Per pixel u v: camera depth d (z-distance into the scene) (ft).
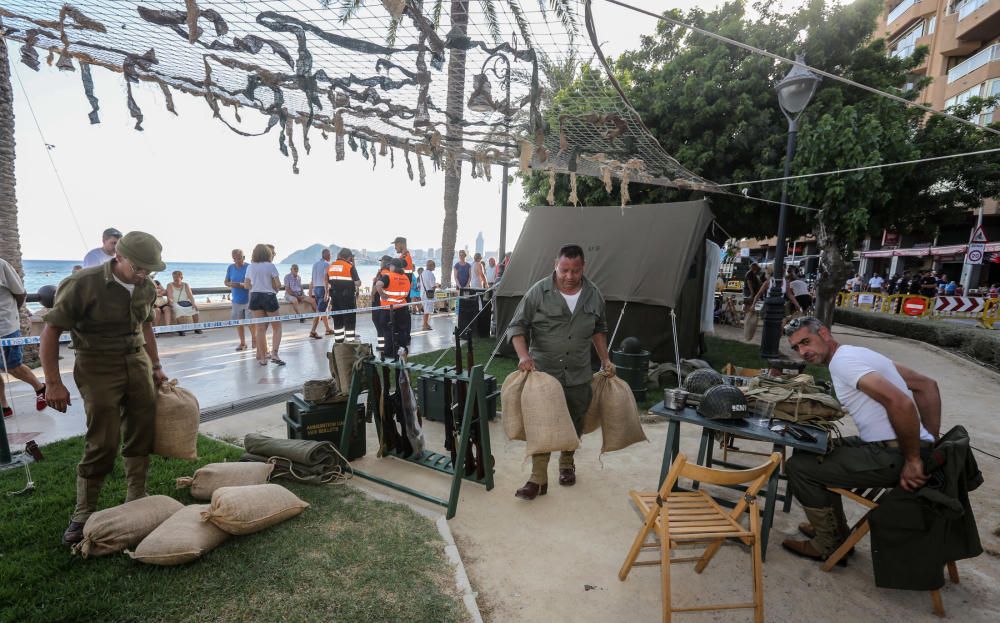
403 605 7.24
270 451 11.55
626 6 5.62
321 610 7.07
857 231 25.70
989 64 75.05
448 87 8.52
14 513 9.43
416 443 12.34
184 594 7.26
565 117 9.85
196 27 6.13
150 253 8.33
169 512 8.84
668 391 10.13
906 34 99.04
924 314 53.57
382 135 10.95
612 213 24.71
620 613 7.40
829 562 8.50
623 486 11.75
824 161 24.67
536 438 9.93
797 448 8.81
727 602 7.70
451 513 10.12
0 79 21.54
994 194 28.66
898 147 24.70
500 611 7.42
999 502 11.28
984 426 16.90
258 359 23.72
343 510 10.02
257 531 8.97
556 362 10.68
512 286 24.84
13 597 7.02
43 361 8.03
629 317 21.74
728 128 30.58
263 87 9.11
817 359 8.93
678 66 33.42
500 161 13.50
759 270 37.78
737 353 29.48
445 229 48.96
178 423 9.46
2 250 22.15
